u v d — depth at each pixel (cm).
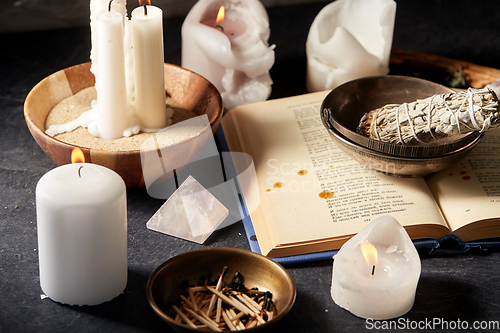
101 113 82
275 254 76
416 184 82
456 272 76
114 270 71
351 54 96
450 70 102
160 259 77
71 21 116
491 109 75
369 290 70
